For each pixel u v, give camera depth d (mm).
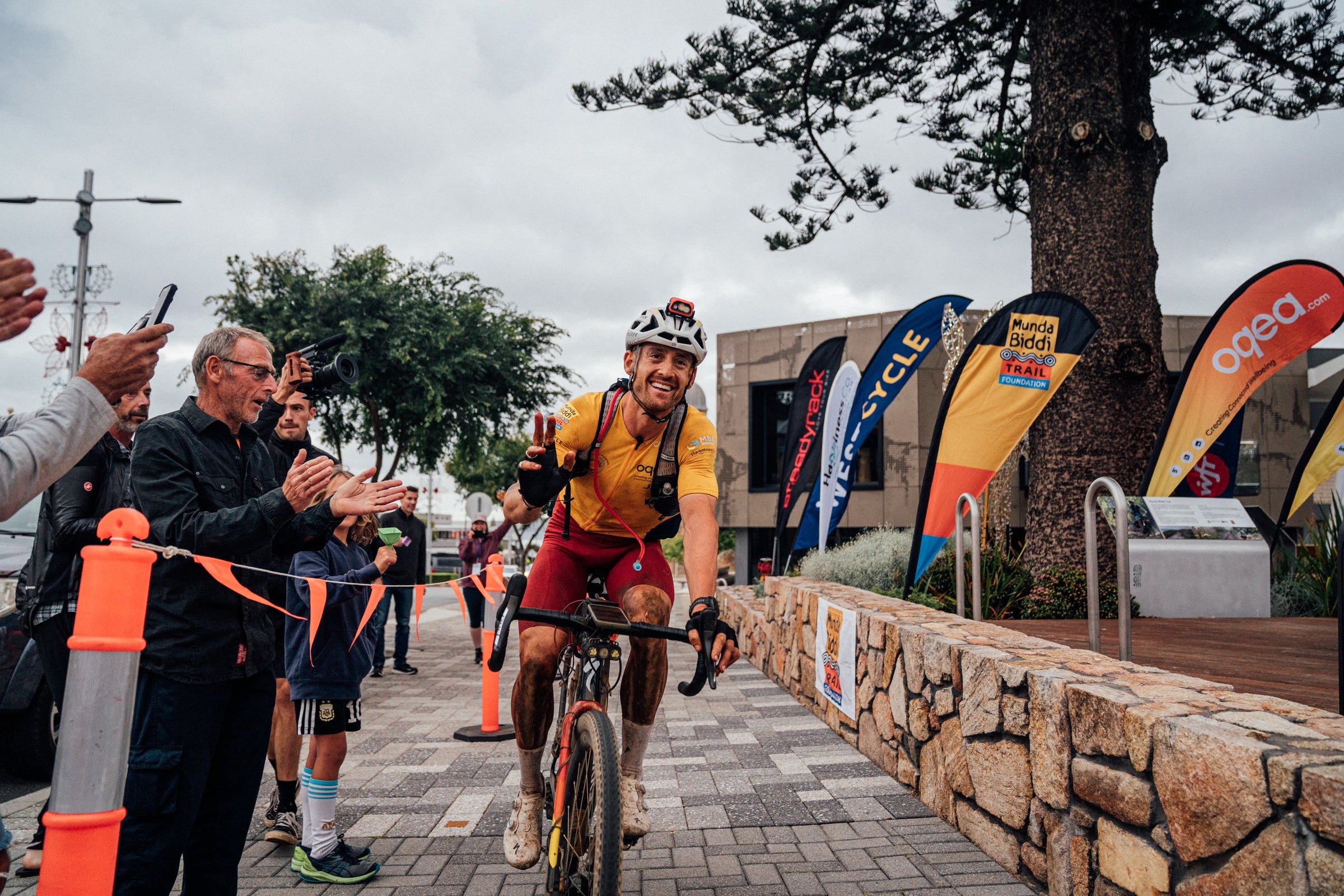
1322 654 5145
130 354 1965
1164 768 2434
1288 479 18078
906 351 10016
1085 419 8617
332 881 3441
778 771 4996
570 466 2975
